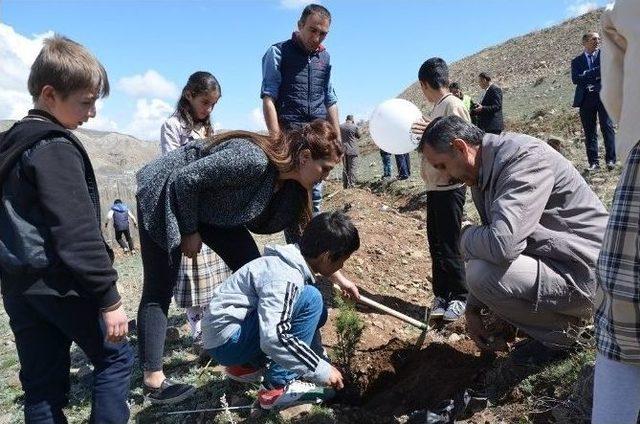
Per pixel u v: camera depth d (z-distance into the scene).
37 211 2.16
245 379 3.10
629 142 1.63
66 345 2.43
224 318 2.80
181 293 3.82
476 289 2.80
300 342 2.64
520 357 2.96
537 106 16.61
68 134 2.19
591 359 2.63
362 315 3.99
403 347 3.47
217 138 2.97
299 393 2.93
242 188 2.91
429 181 3.73
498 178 2.74
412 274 4.96
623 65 1.74
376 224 6.46
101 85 2.31
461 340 3.41
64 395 2.40
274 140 2.93
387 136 3.96
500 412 2.69
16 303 2.30
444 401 2.86
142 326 3.02
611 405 1.68
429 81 3.84
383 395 3.12
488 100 8.50
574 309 2.72
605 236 1.71
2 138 2.24
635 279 1.61
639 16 1.59
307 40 4.09
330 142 2.84
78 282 2.23
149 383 3.03
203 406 3.21
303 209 3.16
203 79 3.72
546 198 2.65
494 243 2.60
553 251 2.70
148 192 2.95
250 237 3.36
